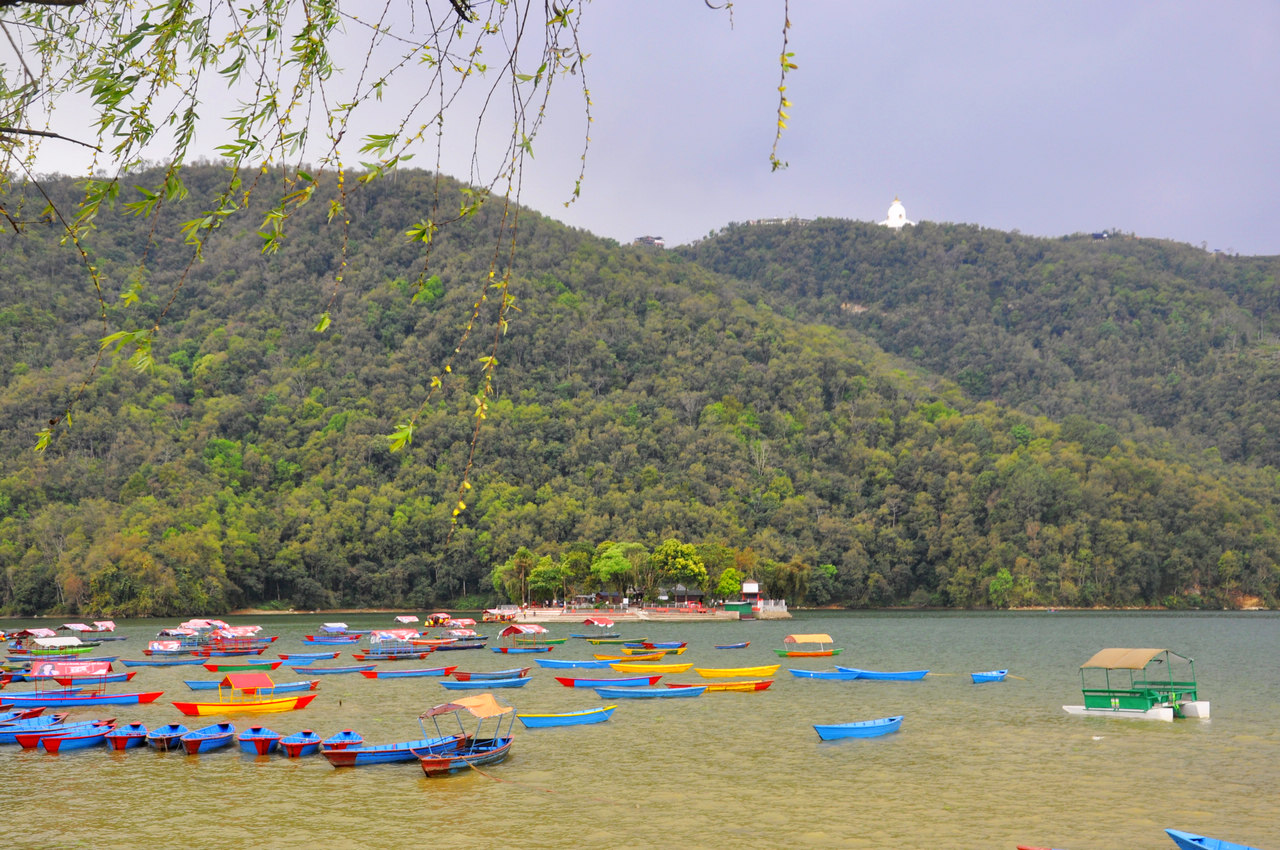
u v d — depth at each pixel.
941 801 41.16
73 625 124.88
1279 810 39.22
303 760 48.06
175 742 50.41
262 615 178.75
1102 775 45.28
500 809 39.91
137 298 8.16
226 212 8.31
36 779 44.41
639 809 40.06
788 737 55.09
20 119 8.59
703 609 174.88
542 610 167.75
